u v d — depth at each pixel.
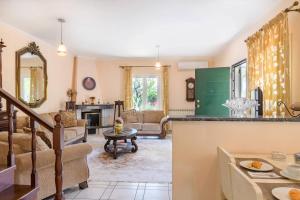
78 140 5.77
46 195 2.71
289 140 2.14
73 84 7.26
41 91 5.43
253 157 1.95
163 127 6.57
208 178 2.20
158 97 8.14
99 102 7.88
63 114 5.84
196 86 5.18
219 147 2.07
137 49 6.48
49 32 4.80
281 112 2.97
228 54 6.00
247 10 3.62
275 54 3.15
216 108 5.04
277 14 3.23
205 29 4.63
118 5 3.40
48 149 2.82
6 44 4.30
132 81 8.14
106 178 3.57
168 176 3.66
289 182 1.39
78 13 3.73
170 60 8.02
